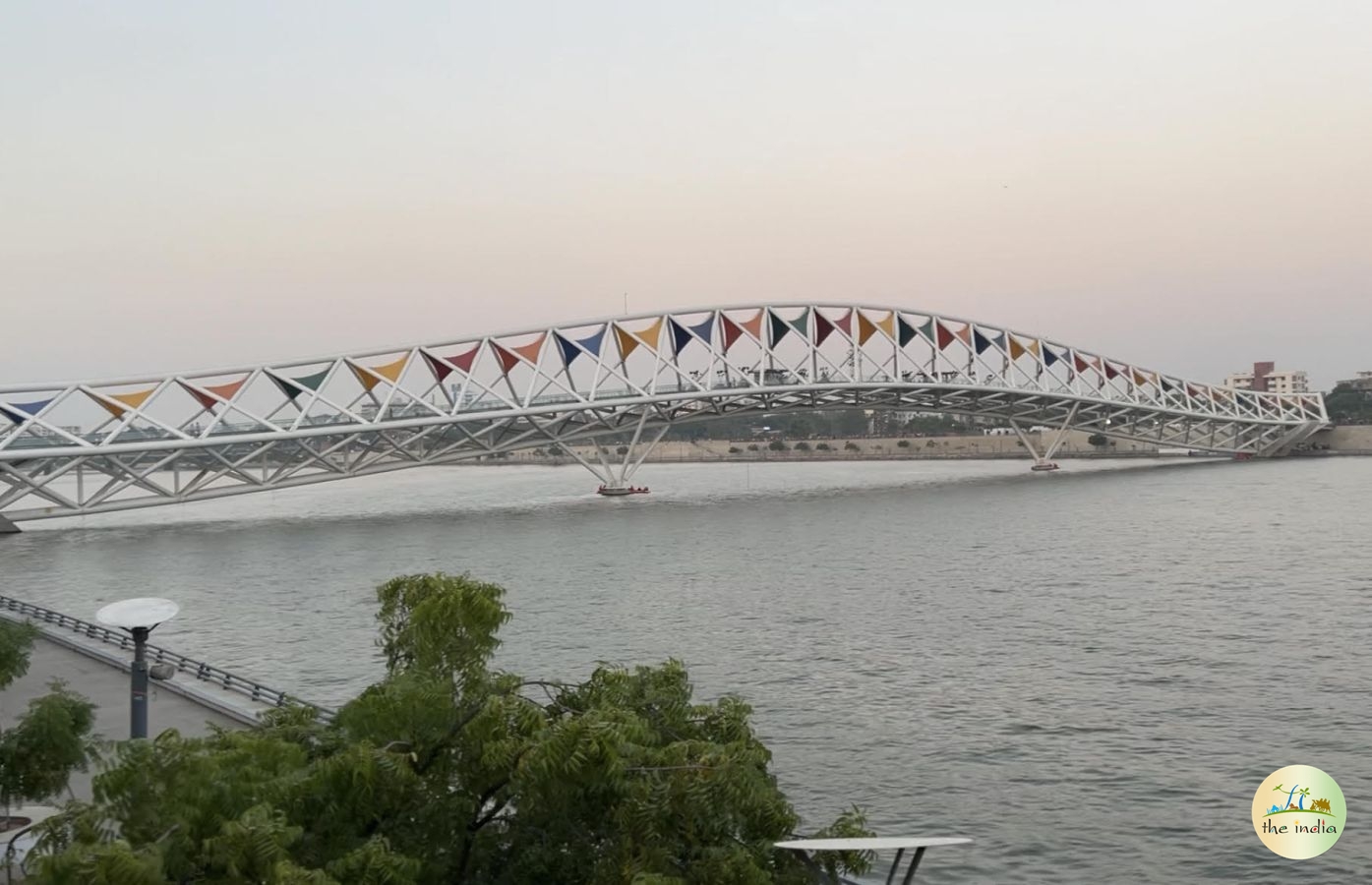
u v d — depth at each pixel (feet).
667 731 49.80
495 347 326.44
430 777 44.52
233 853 34.94
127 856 32.91
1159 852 72.69
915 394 410.52
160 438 285.23
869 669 122.42
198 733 82.12
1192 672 118.52
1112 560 207.62
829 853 46.11
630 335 344.08
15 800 62.59
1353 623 143.33
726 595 175.32
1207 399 538.06
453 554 236.63
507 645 139.64
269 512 377.30
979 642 135.85
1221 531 253.85
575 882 42.45
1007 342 431.02
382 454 322.14
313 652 139.13
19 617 138.92
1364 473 458.91
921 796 82.79
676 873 40.86
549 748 40.32
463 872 43.34
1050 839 74.90
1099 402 451.12
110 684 99.71
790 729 100.27
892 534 259.19
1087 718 101.71
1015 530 262.67
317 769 41.27
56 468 281.74
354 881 36.45
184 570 219.20
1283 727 98.12
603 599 173.37
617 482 407.44
